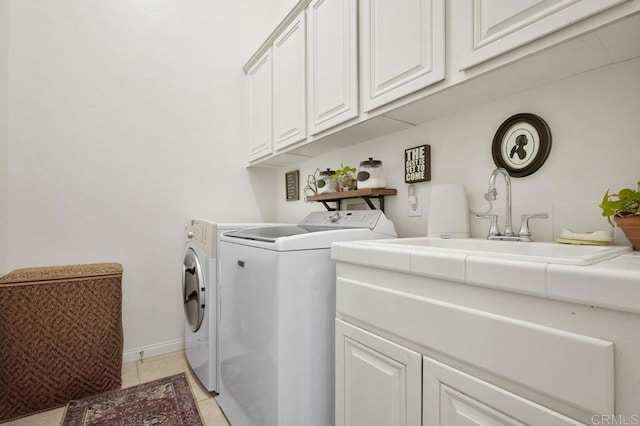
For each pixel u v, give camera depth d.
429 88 1.07
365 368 0.92
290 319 1.09
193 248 2.01
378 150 1.73
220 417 1.51
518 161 1.12
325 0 1.55
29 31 1.84
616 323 0.47
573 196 0.99
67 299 1.66
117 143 2.11
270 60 2.13
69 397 1.64
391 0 1.18
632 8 0.65
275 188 2.83
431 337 0.73
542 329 0.55
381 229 1.42
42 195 1.87
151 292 2.21
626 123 0.89
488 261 0.62
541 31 0.77
